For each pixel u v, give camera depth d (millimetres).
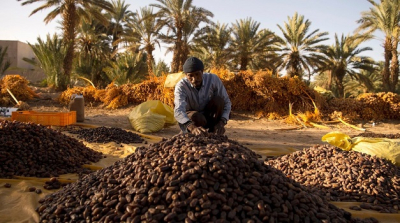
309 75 28469
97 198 2600
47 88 19109
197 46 26234
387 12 23016
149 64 26578
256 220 2320
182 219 2268
